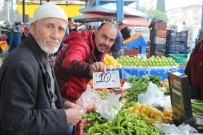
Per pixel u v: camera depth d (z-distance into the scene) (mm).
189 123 2328
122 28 10523
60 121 1815
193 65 3500
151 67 6219
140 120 2408
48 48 1916
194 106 2580
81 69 2699
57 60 3020
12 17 25891
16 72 1708
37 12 1930
